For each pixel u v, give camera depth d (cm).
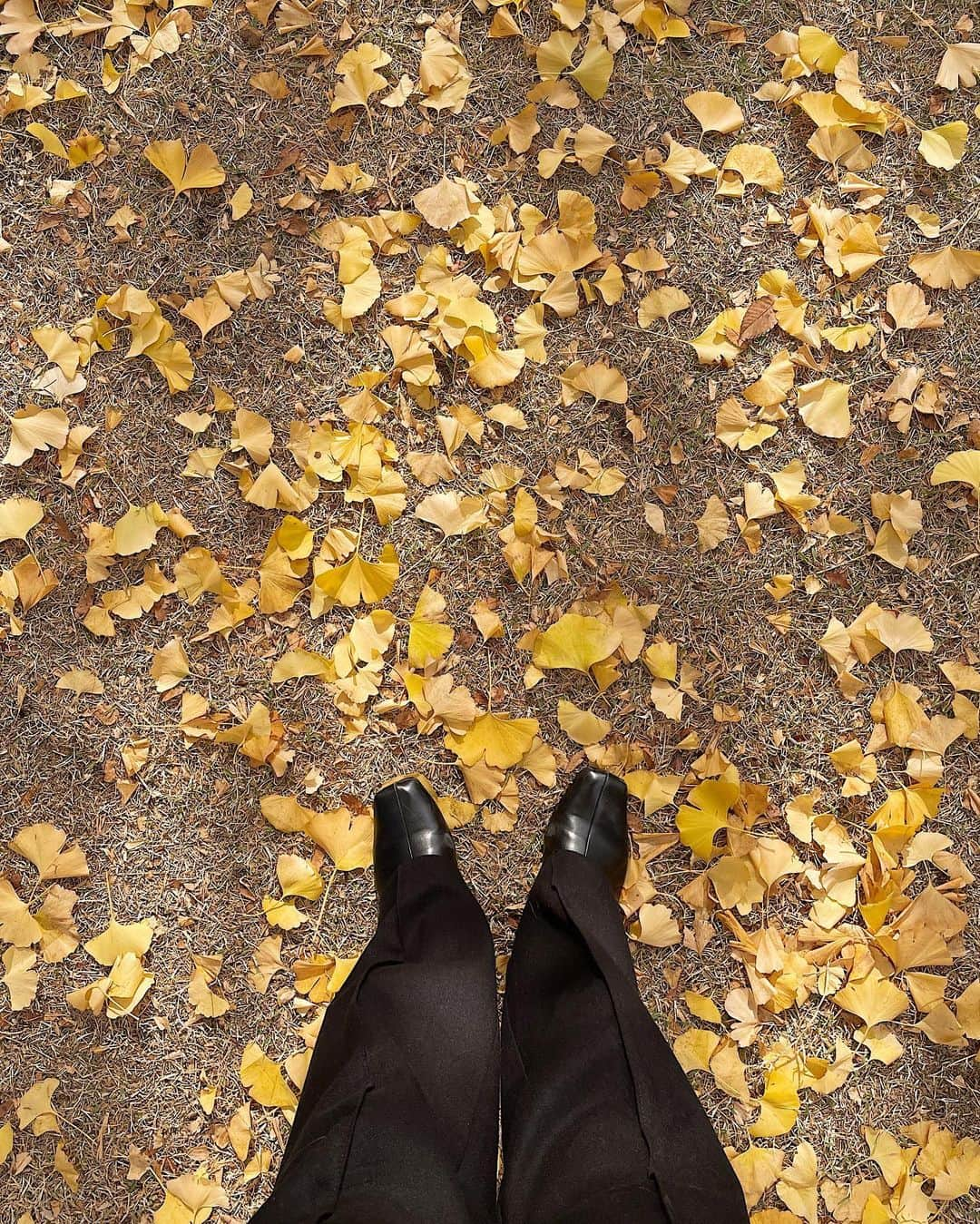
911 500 118
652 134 120
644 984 116
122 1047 117
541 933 106
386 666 118
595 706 118
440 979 100
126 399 120
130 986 115
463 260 119
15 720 119
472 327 117
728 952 116
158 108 120
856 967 115
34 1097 116
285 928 117
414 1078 91
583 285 119
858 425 120
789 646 119
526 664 119
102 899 118
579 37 119
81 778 119
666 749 118
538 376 119
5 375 119
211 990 117
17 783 119
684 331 120
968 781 118
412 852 112
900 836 116
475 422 118
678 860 117
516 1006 105
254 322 120
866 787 117
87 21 120
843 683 118
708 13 119
